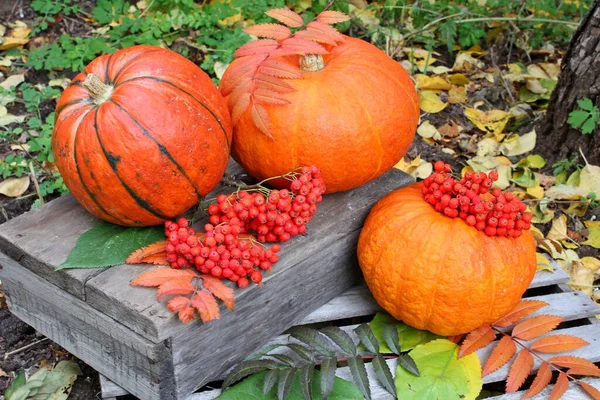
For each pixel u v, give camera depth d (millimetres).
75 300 1157
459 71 1742
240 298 1145
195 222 1206
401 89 1232
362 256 1217
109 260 1146
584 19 1482
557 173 1545
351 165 1213
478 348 1197
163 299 1107
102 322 1143
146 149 1102
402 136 1234
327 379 1139
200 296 1102
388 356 1221
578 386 1188
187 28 1721
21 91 1618
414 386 1166
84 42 1676
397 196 1223
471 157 1578
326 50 1237
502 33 1807
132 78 1121
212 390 1178
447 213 1178
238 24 1721
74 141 1112
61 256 1154
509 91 1688
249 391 1161
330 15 1229
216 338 1148
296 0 1756
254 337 1198
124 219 1158
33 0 1762
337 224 1230
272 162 1215
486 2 1753
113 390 1190
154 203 1138
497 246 1172
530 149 1575
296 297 1222
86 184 1124
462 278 1158
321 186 1173
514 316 1230
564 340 1213
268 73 1196
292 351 1223
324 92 1192
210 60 1657
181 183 1133
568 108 1525
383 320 1256
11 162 1493
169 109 1111
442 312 1182
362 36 1769
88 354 1200
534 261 1209
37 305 1220
